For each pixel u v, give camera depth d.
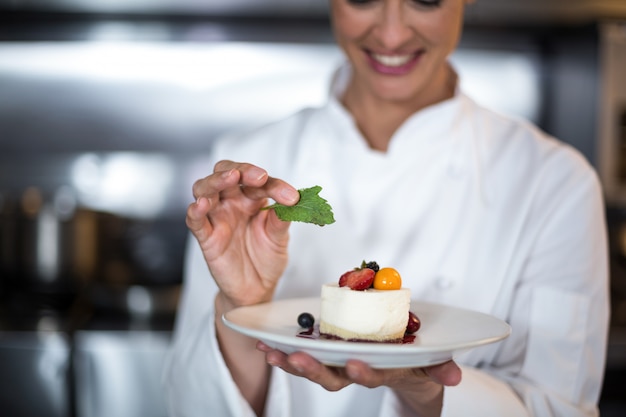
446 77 1.38
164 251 3.12
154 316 2.59
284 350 0.86
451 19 1.17
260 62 3.07
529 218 1.24
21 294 2.66
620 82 2.73
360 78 1.29
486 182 1.29
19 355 2.34
